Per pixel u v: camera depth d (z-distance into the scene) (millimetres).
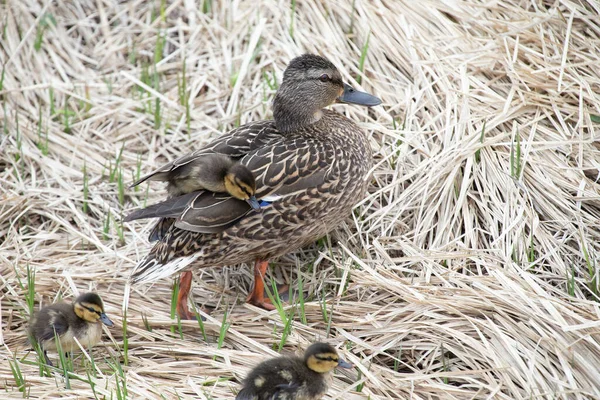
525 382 9242
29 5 15141
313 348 9031
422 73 13250
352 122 12031
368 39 13633
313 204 10750
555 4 13789
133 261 11617
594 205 11672
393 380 9414
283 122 11562
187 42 14898
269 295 10617
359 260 11062
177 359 9984
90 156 13234
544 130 12383
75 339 9680
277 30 14633
